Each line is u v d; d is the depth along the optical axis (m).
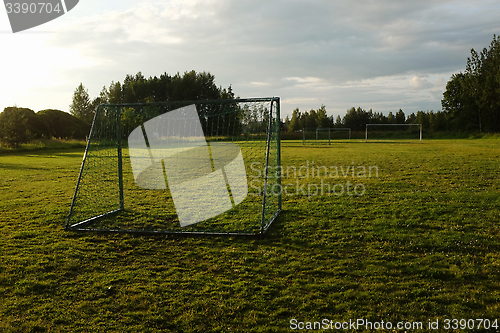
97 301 4.03
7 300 4.06
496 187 10.29
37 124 46.72
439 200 8.71
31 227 7.04
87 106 74.88
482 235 5.96
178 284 4.46
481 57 55.56
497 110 52.66
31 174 15.02
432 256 5.11
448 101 60.44
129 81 70.06
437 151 24.34
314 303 3.92
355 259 5.13
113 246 5.94
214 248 5.79
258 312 3.75
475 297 3.97
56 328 3.50
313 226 6.86
